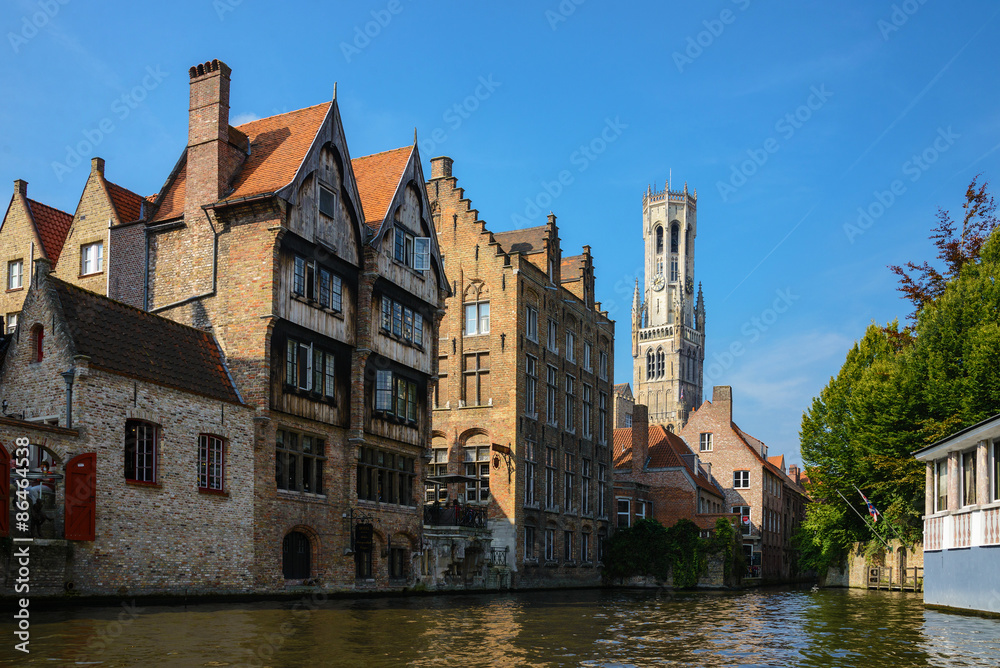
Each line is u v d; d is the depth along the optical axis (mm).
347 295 34312
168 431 26062
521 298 49281
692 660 15531
